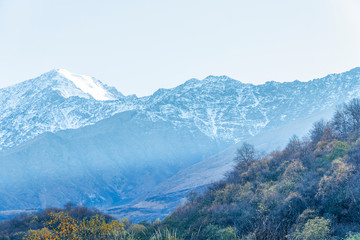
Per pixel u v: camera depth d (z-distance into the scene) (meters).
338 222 29.48
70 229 17.39
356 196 31.11
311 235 24.86
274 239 13.49
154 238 19.53
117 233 17.70
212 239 26.00
